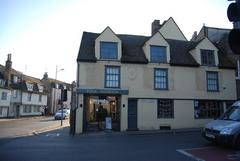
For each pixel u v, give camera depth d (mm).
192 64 24656
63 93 27375
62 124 32312
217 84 25281
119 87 22891
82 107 21906
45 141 16375
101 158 10633
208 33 30703
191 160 10055
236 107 13477
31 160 10281
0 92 46594
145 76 23547
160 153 11531
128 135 19594
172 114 23672
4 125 30953
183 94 24125
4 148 13406
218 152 11445
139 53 24484
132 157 10758
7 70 51906
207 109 24750
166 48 24484
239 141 11766
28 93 56750
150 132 21016
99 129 23000
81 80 22375
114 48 23438
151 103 23312
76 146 14008
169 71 24125
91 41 24828
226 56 26859
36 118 50938
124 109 22625
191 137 17109
